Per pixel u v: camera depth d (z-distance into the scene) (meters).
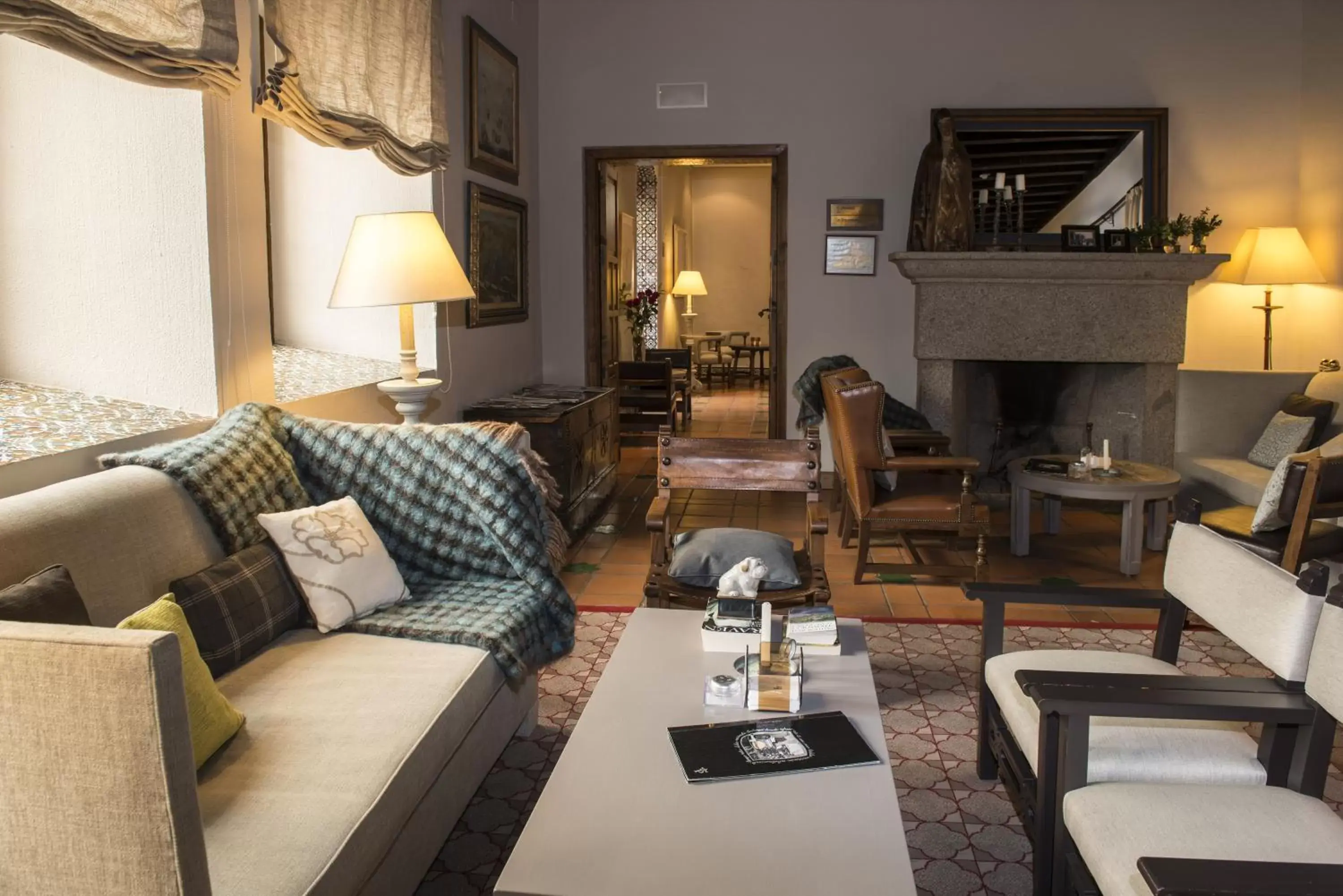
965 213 6.20
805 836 1.63
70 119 3.04
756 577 2.89
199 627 2.31
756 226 14.71
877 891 1.49
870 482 4.48
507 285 6.03
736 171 14.64
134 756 1.31
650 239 12.43
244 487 2.70
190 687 1.90
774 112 6.78
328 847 1.70
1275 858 1.63
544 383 7.07
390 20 4.09
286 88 3.26
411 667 2.41
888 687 3.36
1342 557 3.73
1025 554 5.07
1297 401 5.38
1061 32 6.57
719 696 2.14
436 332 4.80
